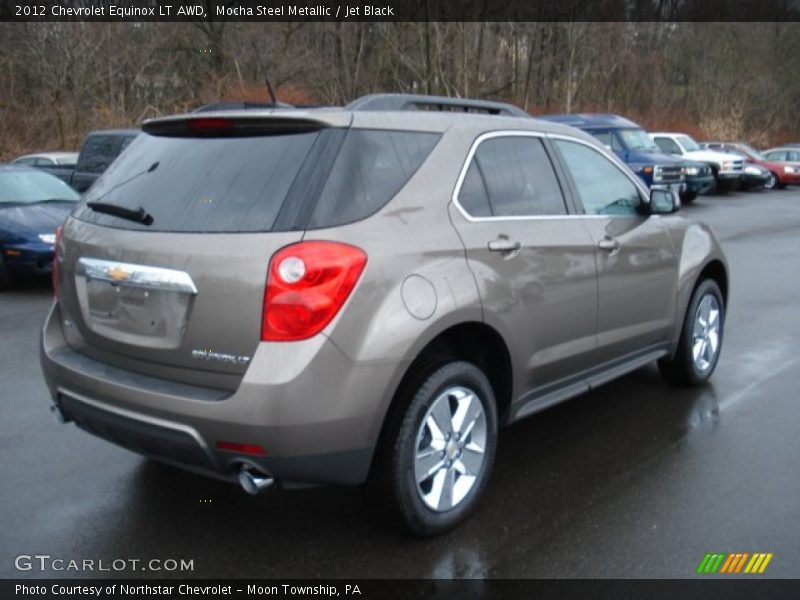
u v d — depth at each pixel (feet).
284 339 9.55
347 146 10.52
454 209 11.53
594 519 11.86
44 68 79.82
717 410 16.52
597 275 13.89
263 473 9.84
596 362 14.40
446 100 13.25
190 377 10.19
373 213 10.43
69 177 53.16
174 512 12.23
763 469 13.57
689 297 16.87
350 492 12.89
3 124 79.30
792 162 94.68
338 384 9.70
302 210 9.89
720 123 143.84
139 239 10.61
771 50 157.28
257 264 9.66
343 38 83.30
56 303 12.40
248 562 10.85
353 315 9.80
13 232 31.40
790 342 21.98
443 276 10.84
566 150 14.40
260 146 10.71
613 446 14.66
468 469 11.75
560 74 109.29
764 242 45.21
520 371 12.41
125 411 10.48
